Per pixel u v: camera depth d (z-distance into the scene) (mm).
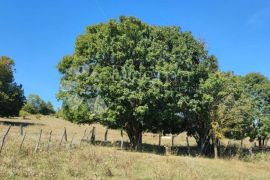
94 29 50344
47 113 148625
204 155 48031
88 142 46156
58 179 22000
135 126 47781
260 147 60250
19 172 22031
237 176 30656
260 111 59438
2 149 27938
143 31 48156
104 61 46188
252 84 60656
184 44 48375
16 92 83062
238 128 50156
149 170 28672
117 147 45844
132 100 43969
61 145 35281
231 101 48094
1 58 82938
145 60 46125
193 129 52094
